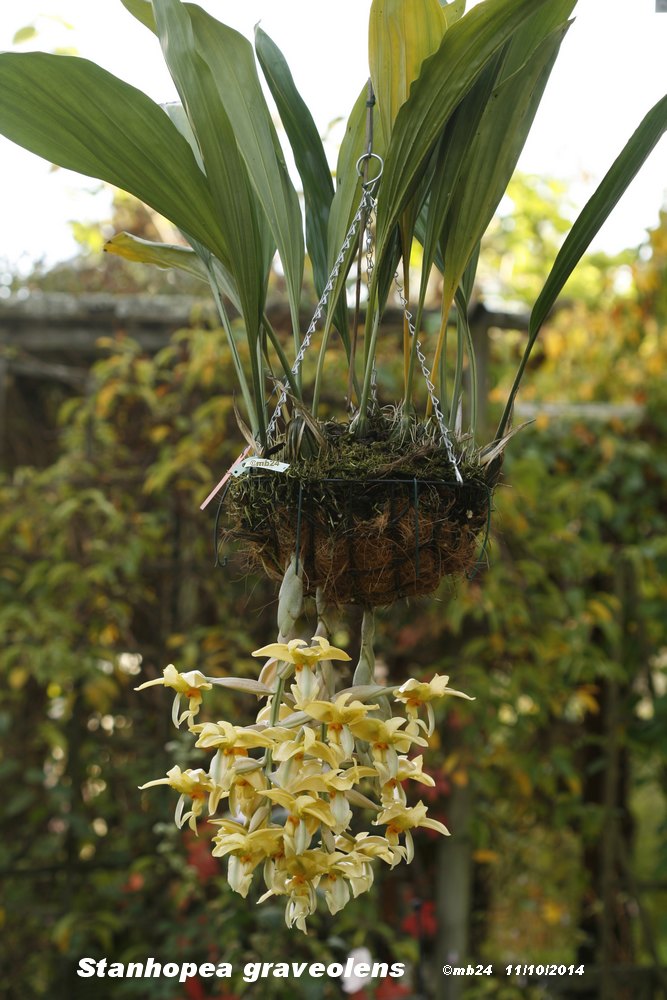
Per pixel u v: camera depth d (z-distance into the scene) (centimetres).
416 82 106
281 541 119
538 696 275
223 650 285
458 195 121
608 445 313
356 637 281
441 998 269
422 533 117
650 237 359
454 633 268
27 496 287
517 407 328
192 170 115
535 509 291
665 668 312
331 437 123
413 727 112
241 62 126
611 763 295
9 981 277
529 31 120
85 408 288
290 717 109
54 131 114
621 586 305
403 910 283
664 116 112
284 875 108
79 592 277
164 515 290
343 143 135
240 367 133
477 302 274
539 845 309
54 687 288
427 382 122
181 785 111
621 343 353
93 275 314
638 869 360
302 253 133
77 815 277
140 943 279
